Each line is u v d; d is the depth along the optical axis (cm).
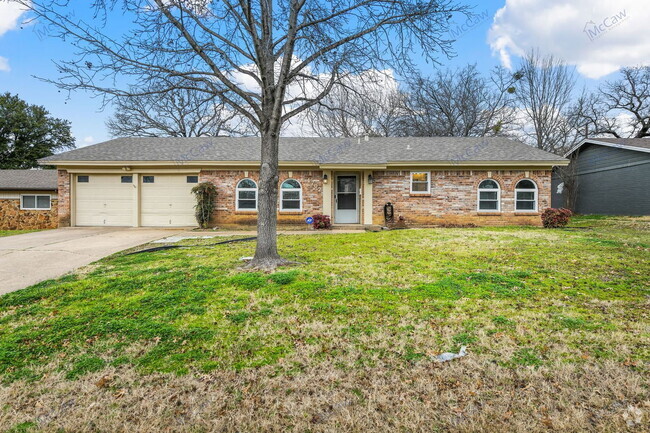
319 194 1361
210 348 327
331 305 434
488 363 290
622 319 385
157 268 635
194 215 1384
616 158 1811
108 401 247
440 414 227
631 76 2667
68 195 1355
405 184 1373
